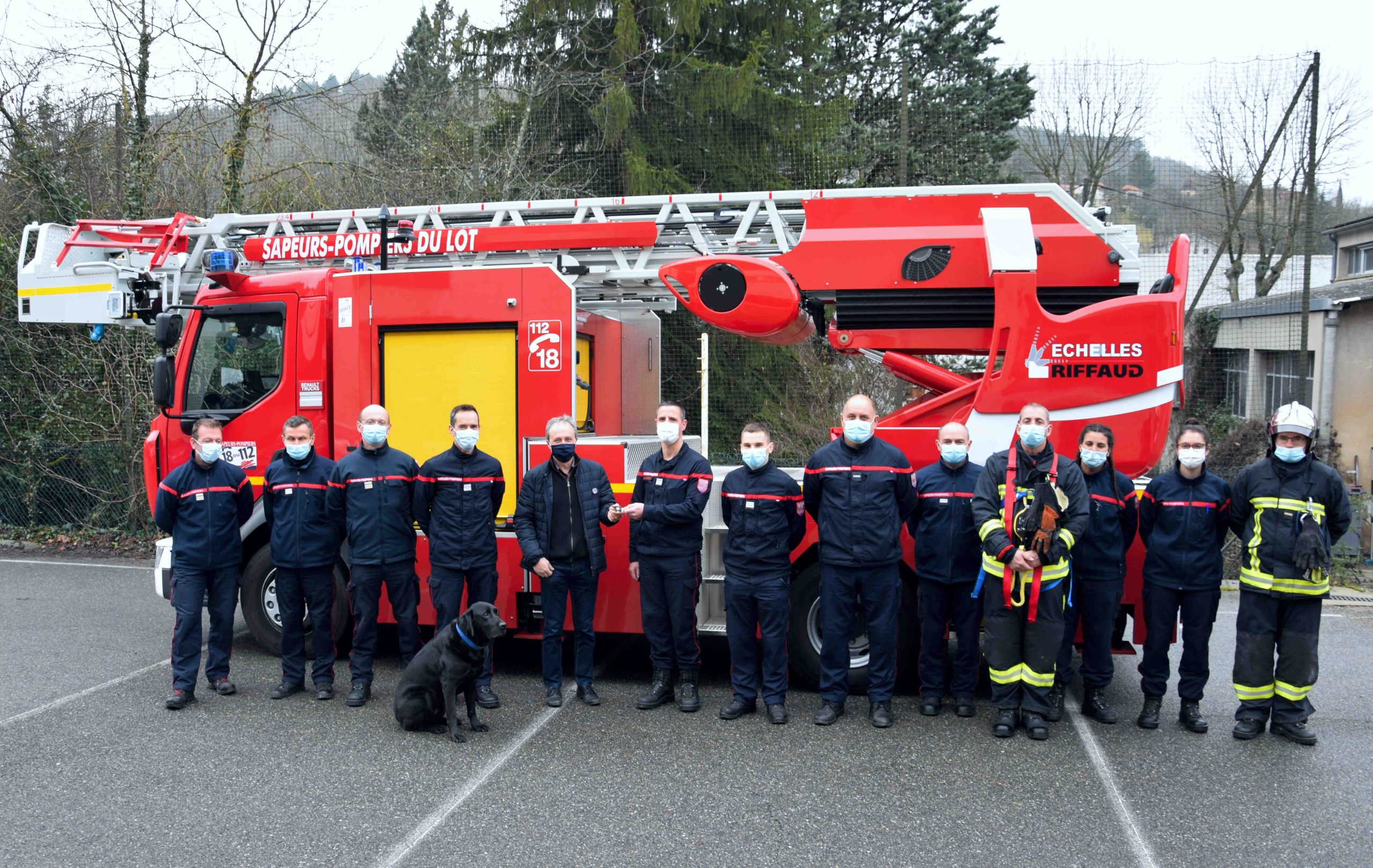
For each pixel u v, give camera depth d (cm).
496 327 592
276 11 1331
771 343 664
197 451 546
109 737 489
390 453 545
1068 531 484
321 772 443
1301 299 1365
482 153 1456
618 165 1474
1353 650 699
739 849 368
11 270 1162
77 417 1157
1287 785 435
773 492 518
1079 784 435
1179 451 505
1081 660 664
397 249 664
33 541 1154
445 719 508
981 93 1611
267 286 634
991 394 548
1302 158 1256
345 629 624
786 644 548
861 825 390
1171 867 355
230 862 355
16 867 350
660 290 698
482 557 535
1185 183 1309
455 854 362
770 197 622
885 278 594
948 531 520
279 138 1387
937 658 533
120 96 1283
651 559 536
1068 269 578
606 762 459
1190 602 508
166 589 648
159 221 745
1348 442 1445
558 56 1502
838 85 1580
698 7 1425
